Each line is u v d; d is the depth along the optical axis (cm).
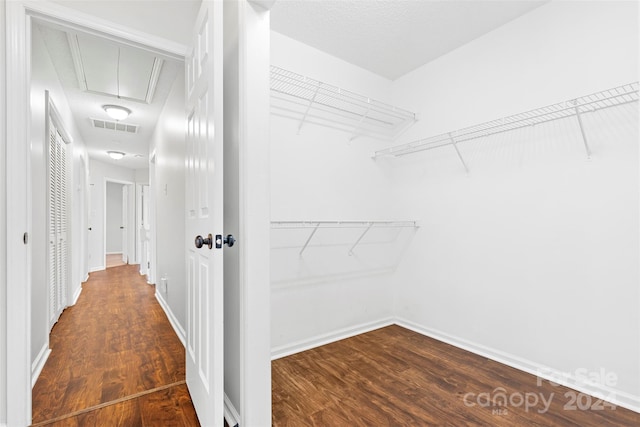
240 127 139
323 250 253
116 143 488
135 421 153
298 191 241
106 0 160
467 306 239
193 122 162
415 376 195
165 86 288
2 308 136
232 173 150
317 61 250
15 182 138
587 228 180
